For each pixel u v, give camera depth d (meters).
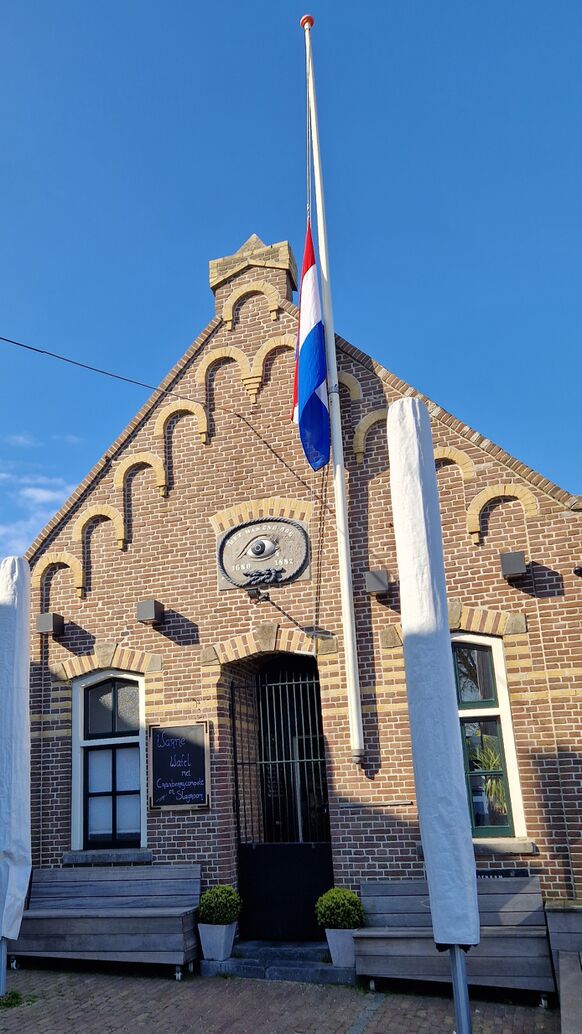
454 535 10.64
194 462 12.33
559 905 8.73
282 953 10.05
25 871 9.50
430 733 7.46
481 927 9.02
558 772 9.62
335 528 11.26
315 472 11.57
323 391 11.35
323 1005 8.71
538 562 10.23
